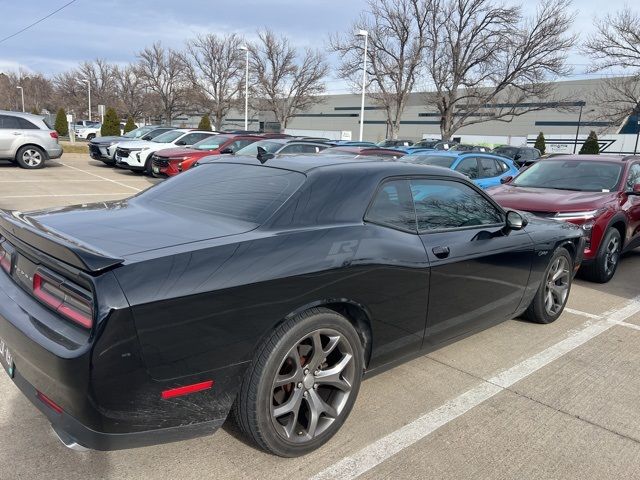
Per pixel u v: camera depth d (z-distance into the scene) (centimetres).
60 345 211
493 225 391
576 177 721
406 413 318
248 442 279
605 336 462
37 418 295
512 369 388
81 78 7406
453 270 338
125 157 1577
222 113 5672
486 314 387
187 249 233
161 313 212
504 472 265
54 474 249
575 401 342
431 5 3438
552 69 3347
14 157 1617
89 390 203
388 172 323
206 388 230
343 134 3045
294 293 249
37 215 295
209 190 319
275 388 254
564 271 485
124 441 217
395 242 302
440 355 409
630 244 704
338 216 286
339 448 279
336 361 280
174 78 6112
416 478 257
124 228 262
